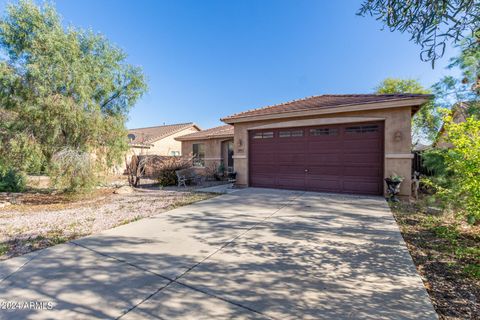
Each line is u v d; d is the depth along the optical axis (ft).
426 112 35.06
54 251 12.76
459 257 11.67
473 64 17.24
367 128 28.66
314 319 7.18
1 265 11.13
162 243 13.83
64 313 7.61
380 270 10.31
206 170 54.08
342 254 12.01
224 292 8.72
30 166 28.04
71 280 9.66
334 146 30.78
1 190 33.96
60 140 29.50
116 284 9.33
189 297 8.42
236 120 37.17
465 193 14.93
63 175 27.40
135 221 18.80
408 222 17.76
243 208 22.85
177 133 88.94
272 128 35.19
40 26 27.32
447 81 20.29
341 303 7.97
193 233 15.58
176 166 45.47
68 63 27.99
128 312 7.61
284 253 12.19
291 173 34.01
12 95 27.58
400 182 24.89
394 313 7.42
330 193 30.71
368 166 28.66
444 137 16.90
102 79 31.58
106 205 25.80
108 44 33.45
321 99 38.19
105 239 14.60
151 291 8.82
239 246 13.21
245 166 37.55
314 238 14.38
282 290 8.81
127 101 36.01
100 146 32.24
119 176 60.75
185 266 10.84
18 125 27.43
